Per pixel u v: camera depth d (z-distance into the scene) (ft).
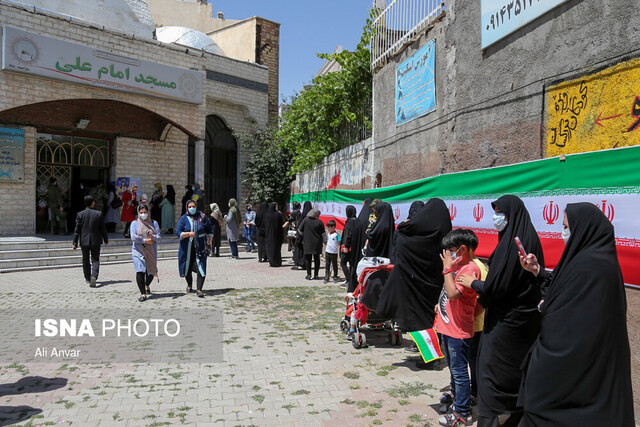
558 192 15.56
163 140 59.67
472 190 20.77
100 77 45.96
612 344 8.07
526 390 8.87
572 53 15.52
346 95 41.29
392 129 31.07
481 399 10.78
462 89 22.26
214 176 67.21
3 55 40.34
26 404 13.78
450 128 23.34
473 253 12.60
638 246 12.57
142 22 60.18
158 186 57.06
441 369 16.83
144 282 28.17
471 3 21.49
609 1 14.06
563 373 8.29
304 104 50.11
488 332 10.88
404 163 29.07
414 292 15.87
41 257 40.40
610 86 13.99
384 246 21.45
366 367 17.06
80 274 37.24
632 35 13.28
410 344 19.89
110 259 43.52
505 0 18.85
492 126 19.89
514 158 18.42
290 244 51.52
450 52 23.36
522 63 18.01
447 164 23.72
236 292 30.66
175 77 51.49
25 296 28.66
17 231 47.73
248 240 55.21
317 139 48.47
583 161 14.55
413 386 15.23
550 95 16.47
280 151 65.21
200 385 15.30
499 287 10.45
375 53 33.68
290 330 21.89
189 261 29.09
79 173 54.24
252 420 12.84
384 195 31.04
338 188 43.16
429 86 25.55
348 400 14.12
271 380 15.79
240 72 67.41
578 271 8.38
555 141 16.19
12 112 47.37
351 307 20.53
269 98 73.77
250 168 66.28
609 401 8.02
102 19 53.88
